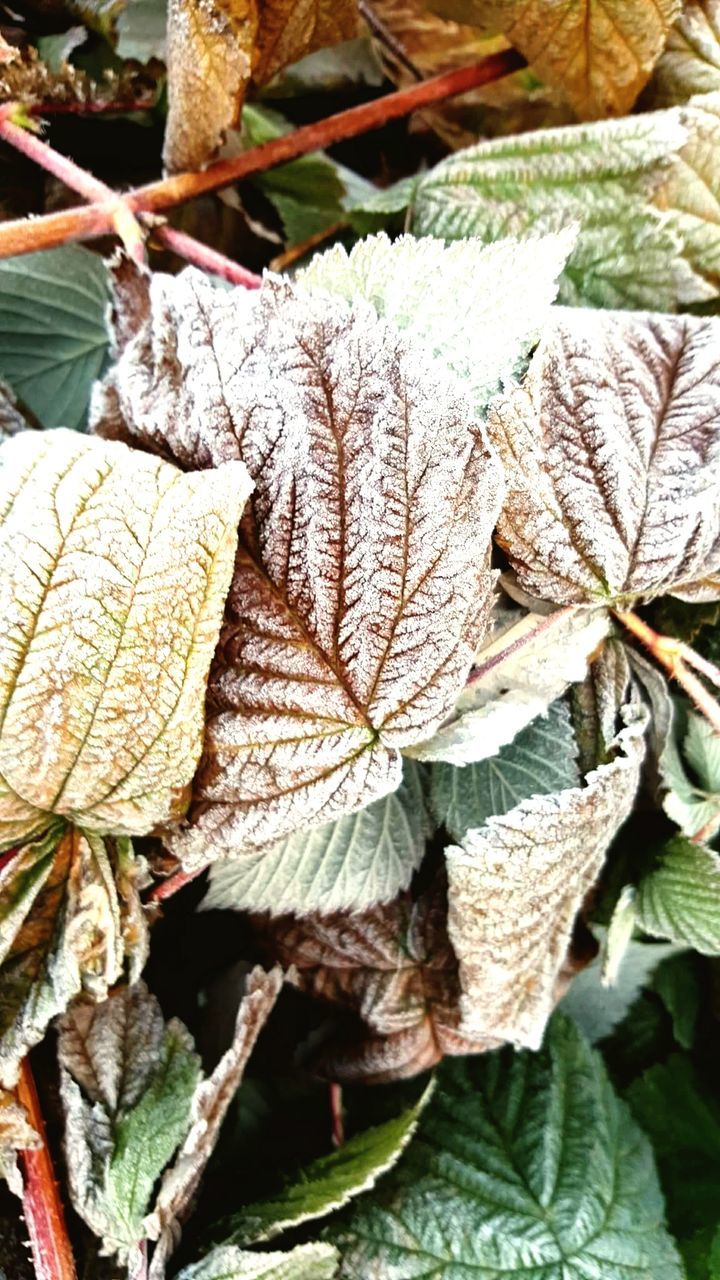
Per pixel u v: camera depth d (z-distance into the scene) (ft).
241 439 0.63
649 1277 0.83
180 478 0.60
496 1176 0.85
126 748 0.60
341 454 0.61
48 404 0.88
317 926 0.81
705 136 0.83
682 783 0.80
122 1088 0.73
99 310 0.90
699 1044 0.98
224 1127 0.85
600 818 0.70
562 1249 0.82
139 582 0.58
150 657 0.58
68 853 0.66
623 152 0.83
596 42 0.84
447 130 1.01
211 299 0.64
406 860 0.78
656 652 0.73
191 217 0.93
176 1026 0.75
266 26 0.77
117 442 0.62
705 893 0.78
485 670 0.68
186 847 0.66
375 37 0.97
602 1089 0.90
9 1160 0.67
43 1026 0.64
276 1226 0.74
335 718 0.63
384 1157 0.78
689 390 0.72
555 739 0.75
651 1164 0.90
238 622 0.64
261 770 0.63
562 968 0.86
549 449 0.67
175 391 0.66
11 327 0.87
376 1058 0.83
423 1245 0.81
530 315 0.66
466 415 0.60
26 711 0.58
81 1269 0.71
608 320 0.71
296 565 0.62
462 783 0.77
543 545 0.68
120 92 0.86
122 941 0.66
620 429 0.69
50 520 0.58
